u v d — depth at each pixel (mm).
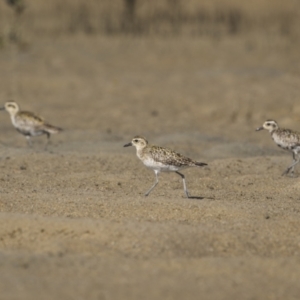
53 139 20453
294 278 9188
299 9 45344
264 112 25094
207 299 8438
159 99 27797
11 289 8562
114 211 11969
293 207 12734
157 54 36188
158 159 13055
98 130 22219
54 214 11875
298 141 15688
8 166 16219
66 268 9266
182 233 10531
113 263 9500
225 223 11352
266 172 16078
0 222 10758
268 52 36375
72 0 46719
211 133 21891
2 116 24750
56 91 29297
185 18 43656
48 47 36969
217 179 15258
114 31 40812
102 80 31141
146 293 8539
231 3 46562
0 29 37906
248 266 9531
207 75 31828
